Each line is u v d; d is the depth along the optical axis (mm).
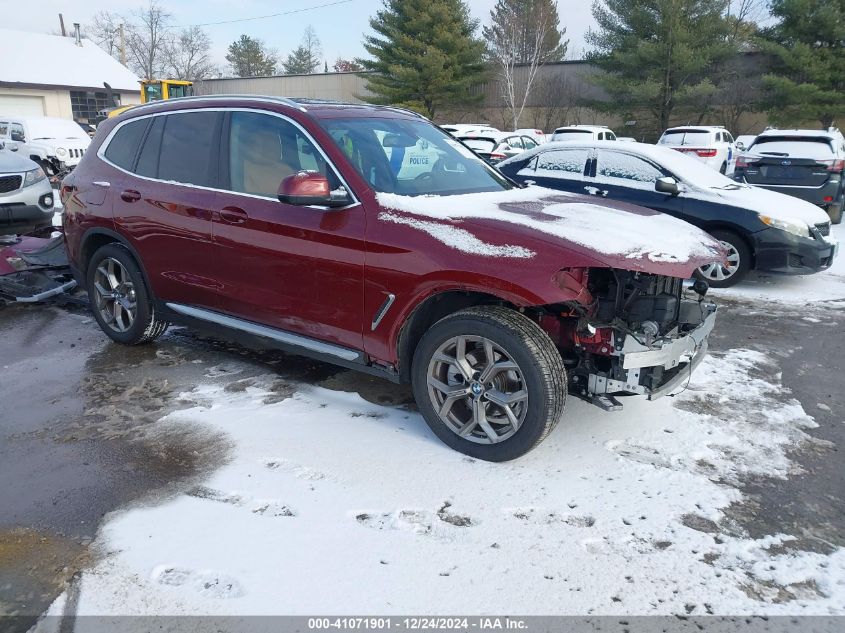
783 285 7902
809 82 29234
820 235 7281
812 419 4102
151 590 2500
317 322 3867
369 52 37062
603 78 31547
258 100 4230
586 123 38188
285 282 3932
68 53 38750
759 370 4949
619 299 3529
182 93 34812
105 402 4125
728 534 2914
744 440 3791
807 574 2670
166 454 3492
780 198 7742
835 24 28016
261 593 2492
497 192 4199
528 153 8523
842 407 4301
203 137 4410
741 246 7359
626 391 3336
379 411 4039
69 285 6219
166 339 5344
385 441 3648
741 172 11094
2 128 20562
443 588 2543
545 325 3527
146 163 4715
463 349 3416
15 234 7914
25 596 2463
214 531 2848
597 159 7988
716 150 18969
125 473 3301
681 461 3527
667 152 7988
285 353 5051
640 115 33781
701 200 7406
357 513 2994
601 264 3033
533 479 3295
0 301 6398
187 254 4402
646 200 7625
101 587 2512
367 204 3639
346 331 3754
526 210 3689
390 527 2902
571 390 3529
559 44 44219
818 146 10664
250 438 3666
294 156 3953
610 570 2662
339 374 4633
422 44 34969
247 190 4125
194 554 2697
